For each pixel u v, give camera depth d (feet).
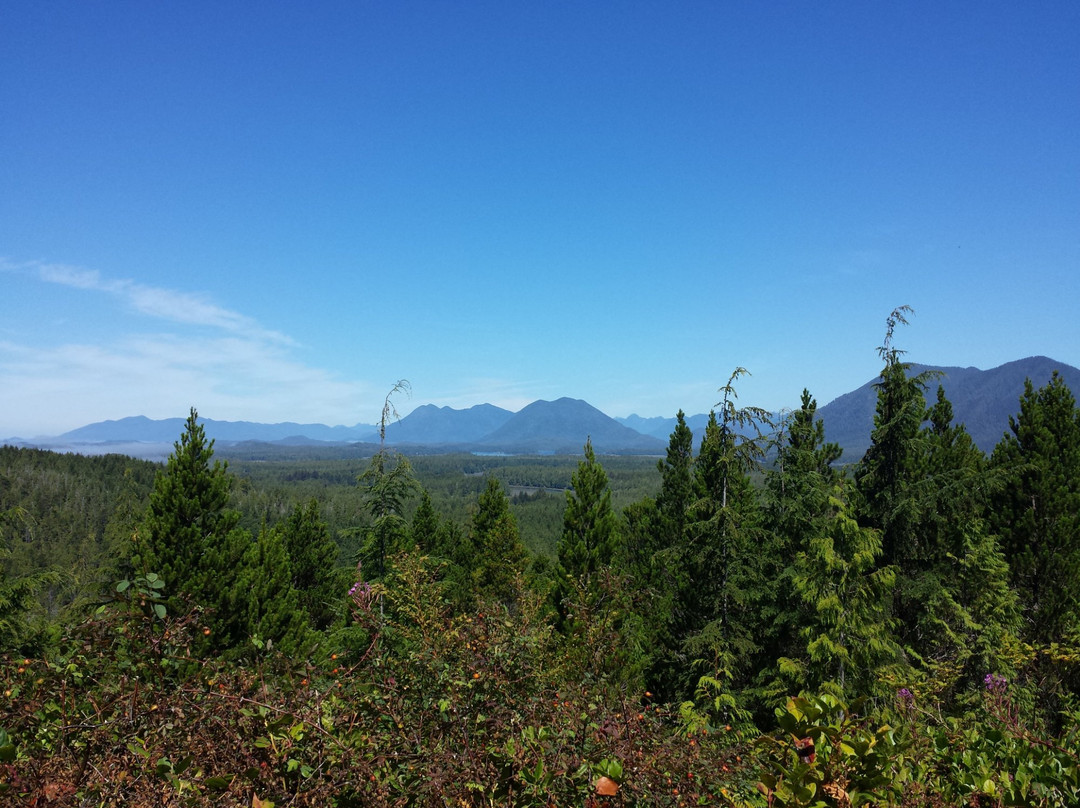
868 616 35.32
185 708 8.75
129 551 42.65
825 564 35.86
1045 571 46.26
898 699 16.69
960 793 9.78
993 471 40.96
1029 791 9.37
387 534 48.60
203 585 40.09
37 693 8.75
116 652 9.30
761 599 43.19
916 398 41.98
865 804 8.87
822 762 8.32
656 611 43.39
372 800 8.32
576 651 17.58
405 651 12.00
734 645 38.88
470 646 11.93
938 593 39.93
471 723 10.08
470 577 75.15
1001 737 11.14
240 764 8.21
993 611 39.50
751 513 43.75
